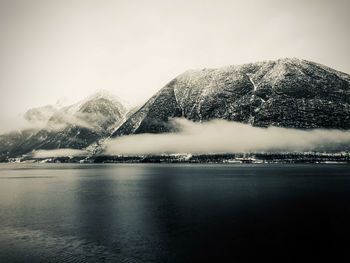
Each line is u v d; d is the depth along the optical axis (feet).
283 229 141.08
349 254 108.27
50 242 127.85
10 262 106.32
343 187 294.25
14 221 165.89
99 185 361.71
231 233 135.95
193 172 586.45
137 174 560.20
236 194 257.75
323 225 147.02
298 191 269.03
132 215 177.47
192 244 122.01
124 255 111.24
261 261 103.09
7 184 384.68
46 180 448.65
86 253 113.91
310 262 101.50
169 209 194.29
